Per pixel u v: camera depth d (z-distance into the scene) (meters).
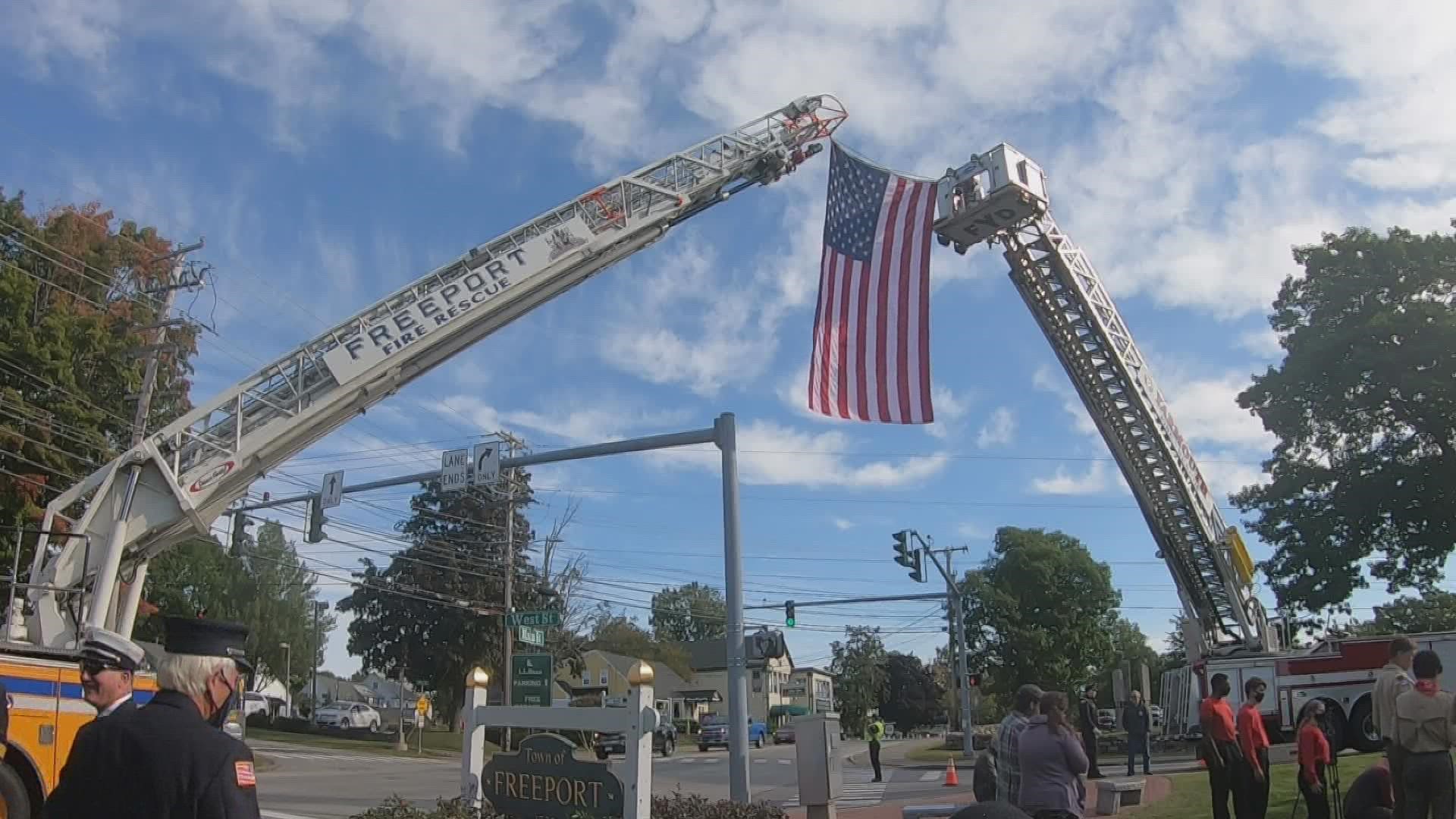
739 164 22.52
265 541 78.94
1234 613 29.75
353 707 67.75
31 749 10.62
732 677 13.82
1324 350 32.44
